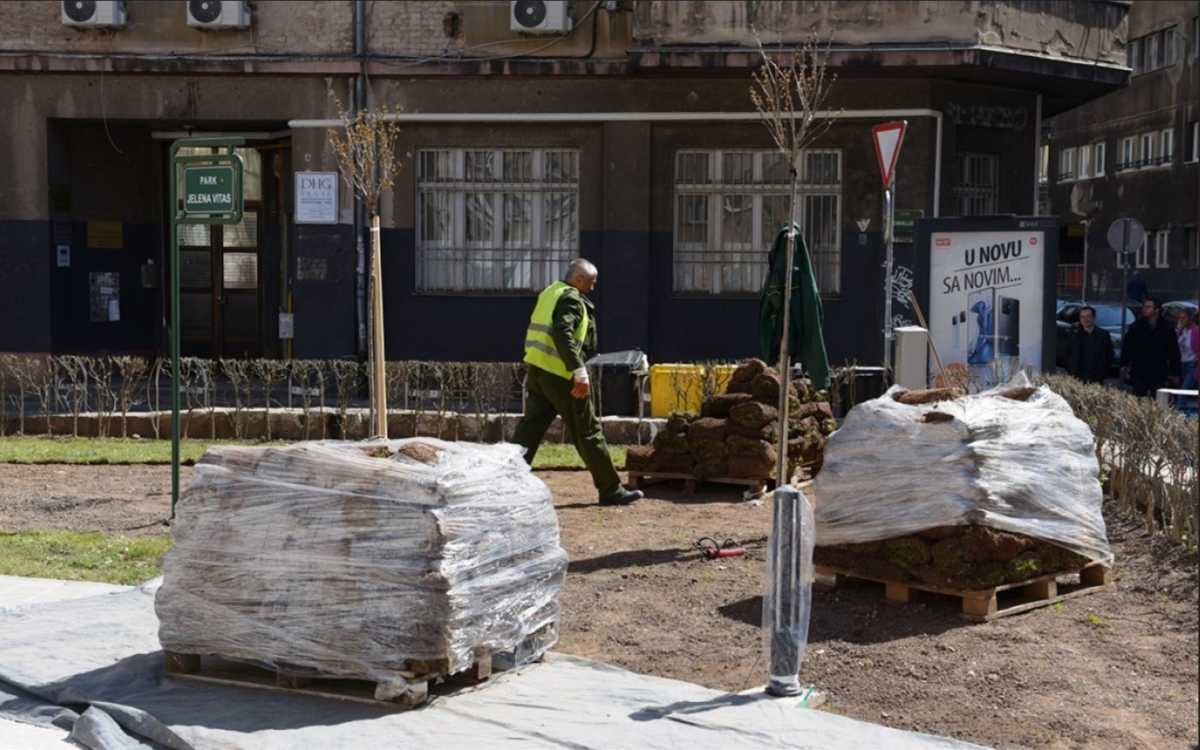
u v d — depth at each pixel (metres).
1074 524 8.13
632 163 19.55
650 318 19.80
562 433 15.16
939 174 19.11
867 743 5.77
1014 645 7.24
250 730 5.96
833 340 19.34
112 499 11.93
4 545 9.86
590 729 5.95
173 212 10.00
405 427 15.29
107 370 16.22
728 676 6.87
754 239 19.61
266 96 19.94
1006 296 14.16
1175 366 20.02
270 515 6.39
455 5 19.58
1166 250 42.72
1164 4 42.59
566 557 7.18
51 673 6.79
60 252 20.83
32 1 20.00
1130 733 6.00
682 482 12.24
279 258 22.30
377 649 6.16
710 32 18.42
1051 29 18.98
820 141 19.17
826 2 18.19
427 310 20.14
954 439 7.77
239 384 16.50
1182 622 7.62
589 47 19.41
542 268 20.08
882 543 7.99
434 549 6.13
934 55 17.95
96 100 20.14
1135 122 44.84
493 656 6.75
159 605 6.61
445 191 20.05
